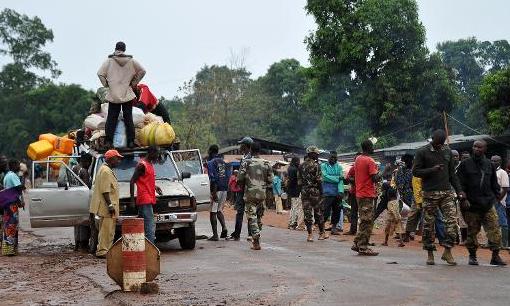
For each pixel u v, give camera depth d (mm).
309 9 42156
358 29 40594
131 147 13883
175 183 13484
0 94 88625
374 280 8742
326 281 8680
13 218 13250
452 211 10391
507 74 29859
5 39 91562
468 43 73250
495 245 10430
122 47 13766
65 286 9133
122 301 7480
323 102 43594
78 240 14102
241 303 7223
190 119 56875
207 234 16953
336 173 16688
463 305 6922
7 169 13680
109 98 13555
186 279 9109
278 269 9930
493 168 10570
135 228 8000
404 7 39531
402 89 40344
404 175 14812
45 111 81125
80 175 13914
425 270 9773
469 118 54031
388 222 13836
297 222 18641
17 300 8148
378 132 40906
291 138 68625
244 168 13086
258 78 75250
